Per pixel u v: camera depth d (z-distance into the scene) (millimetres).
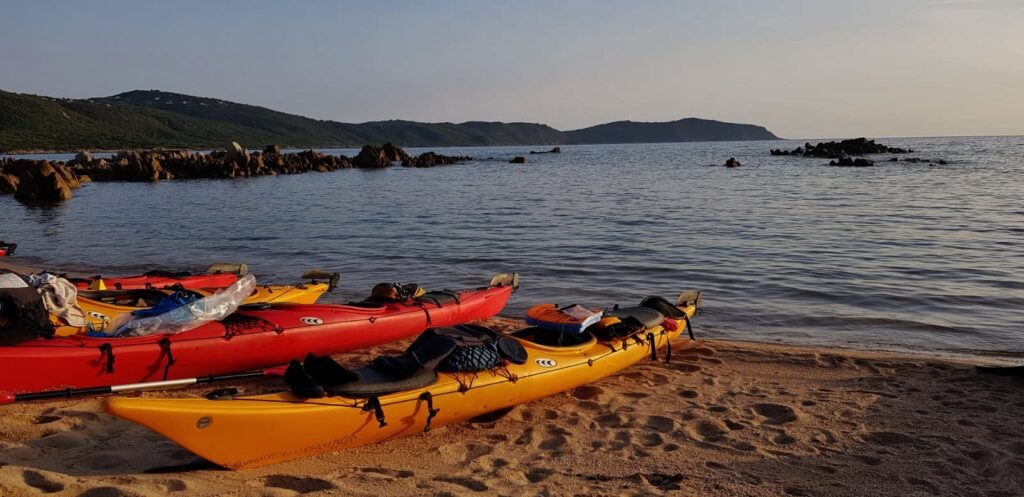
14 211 28328
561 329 7344
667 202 29766
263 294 9883
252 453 5031
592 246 17688
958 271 13914
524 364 6688
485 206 28984
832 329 10102
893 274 13719
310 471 5156
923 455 5590
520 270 14547
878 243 17562
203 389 7230
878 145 83812
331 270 14789
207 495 4473
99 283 9578
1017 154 82250
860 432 6094
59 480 4461
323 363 5520
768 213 24766
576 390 7293
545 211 26641
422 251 17156
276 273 14539
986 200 28359
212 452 4859
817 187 36812
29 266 15695
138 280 10305
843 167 56969
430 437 5953
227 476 4914
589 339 7582
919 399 6965
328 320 8281
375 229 21641
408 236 19922
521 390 6535
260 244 18734
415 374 5812
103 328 7352
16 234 21312
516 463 5371
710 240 18484
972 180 40594
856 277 13492
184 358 7188
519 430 6168
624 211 26203
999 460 5457
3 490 4211
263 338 7703
